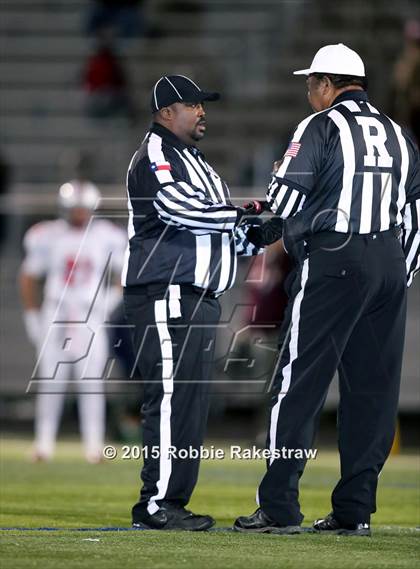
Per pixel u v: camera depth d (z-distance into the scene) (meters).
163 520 17.67
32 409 42.34
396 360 17.39
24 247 41.19
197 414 17.84
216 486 26.77
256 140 54.06
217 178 18.67
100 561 14.44
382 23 55.59
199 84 54.91
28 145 56.47
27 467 30.30
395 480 27.98
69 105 57.69
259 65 56.41
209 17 59.94
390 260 16.98
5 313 41.59
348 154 16.81
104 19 58.34
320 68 17.41
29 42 60.91
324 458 33.59
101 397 31.59
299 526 17.27
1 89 59.25
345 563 14.58
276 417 17.08
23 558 14.64
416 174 17.45
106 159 51.31
